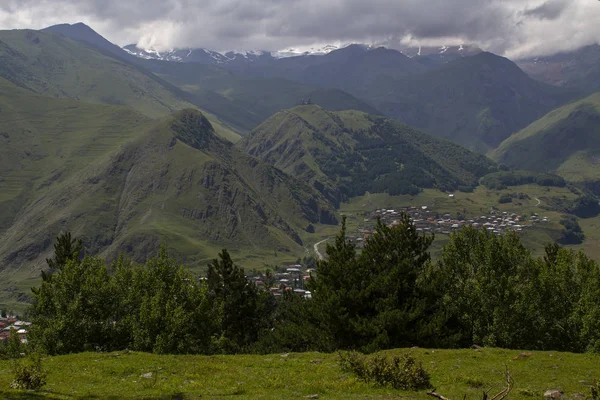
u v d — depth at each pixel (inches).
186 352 1679.4
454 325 1792.6
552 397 946.1
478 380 1056.8
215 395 952.9
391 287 1723.7
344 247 1891.0
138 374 1152.8
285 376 1113.4
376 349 1544.0
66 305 1732.3
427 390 989.8
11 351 1857.8
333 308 1665.8
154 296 1797.5
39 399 902.4
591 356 1362.0
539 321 1793.8
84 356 1355.8
